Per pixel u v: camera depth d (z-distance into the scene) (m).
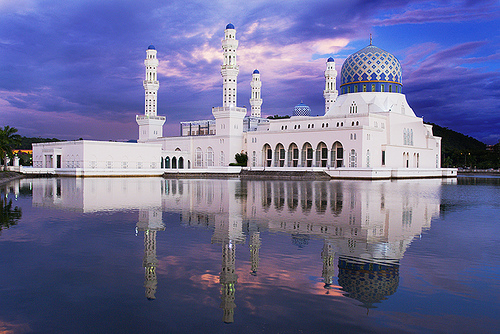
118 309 13.22
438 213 34.28
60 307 13.38
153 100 148.38
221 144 130.88
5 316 12.72
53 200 42.66
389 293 14.70
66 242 22.25
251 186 67.25
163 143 146.12
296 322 12.34
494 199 46.66
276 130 124.12
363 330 11.82
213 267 17.66
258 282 15.76
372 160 105.75
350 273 16.92
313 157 114.19
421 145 124.62
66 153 117.50
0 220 29.38
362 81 118.19
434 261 18.78
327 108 147.88
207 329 11.81
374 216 31.81
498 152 197.12
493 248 21.30
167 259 18.89
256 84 151.50
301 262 18.45
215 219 29.88
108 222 28.53
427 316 12.80
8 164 135.75
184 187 63.62
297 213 33.00
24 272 16.91
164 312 12.98
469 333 11.70
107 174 103.88
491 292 14.87
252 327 11.98
